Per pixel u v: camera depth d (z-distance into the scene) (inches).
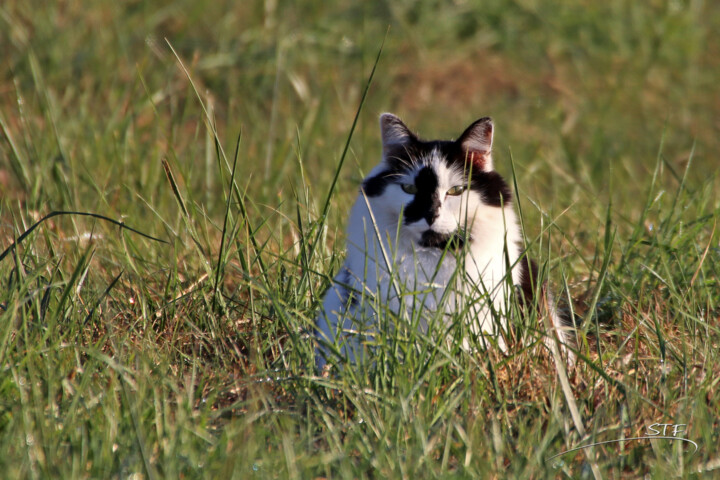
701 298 323.6
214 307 311.4
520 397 259.8
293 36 738.2
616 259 390.0
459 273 272.5
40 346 247.9
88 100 587.5
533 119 719.1
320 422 233.9
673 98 765.3
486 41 831.1
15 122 520.1
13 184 470.6
